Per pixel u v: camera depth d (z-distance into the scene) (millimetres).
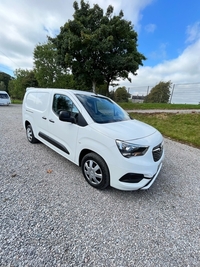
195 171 3449
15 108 15664
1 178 2633
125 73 15797
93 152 2443
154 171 2303
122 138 2135
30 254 1418
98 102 3213
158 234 1771
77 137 2643
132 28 14797
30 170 2979
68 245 1540
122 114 3408
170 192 2613
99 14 13320
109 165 2211
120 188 2205
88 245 1562
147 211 2127
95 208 2104
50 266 1331
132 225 1869
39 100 3826
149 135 2467
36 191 2355
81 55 13031
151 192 2572
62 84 27766
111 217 1966
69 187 2523
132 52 15094
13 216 1837
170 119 9109
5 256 1383
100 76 14234
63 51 13094
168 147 5051
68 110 2924
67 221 1839
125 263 1417
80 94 3111
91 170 2500
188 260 1491
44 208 2016
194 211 2188
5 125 6738
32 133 4281
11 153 3691
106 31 12234
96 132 2328
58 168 3133
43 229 1695
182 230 1849
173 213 2123
